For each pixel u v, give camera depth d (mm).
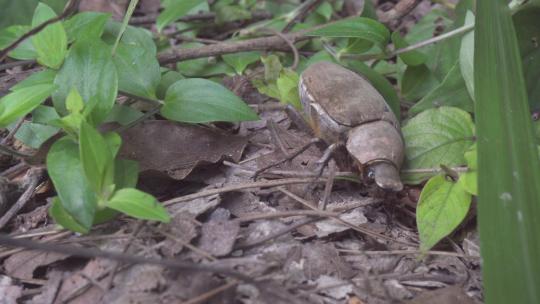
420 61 521
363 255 439
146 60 479
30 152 483
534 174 413
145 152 472
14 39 483
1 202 449
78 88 450
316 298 417
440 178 448
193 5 542
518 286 390
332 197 468
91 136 422
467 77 488
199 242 430
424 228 439
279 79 508
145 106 497
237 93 526
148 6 610
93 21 486
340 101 475
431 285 429
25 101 437
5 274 426
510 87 436
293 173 468
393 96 512
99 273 421
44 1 536
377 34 505
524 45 498
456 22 531
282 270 425
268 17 596
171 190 467
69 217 423
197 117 468
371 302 419
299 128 500
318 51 559
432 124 476
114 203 422
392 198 461
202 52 534
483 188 409
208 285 413
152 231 431
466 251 446
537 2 494
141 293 412
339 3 597
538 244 398
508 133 423
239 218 444
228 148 481
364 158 457
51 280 423
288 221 448
